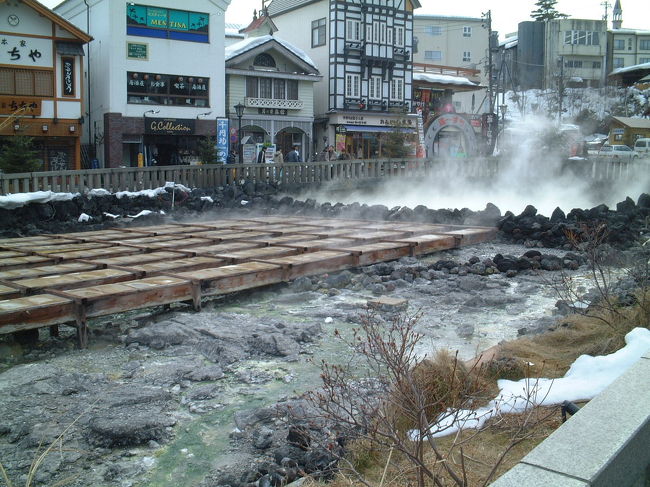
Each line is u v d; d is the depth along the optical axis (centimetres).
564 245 1605
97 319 977
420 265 1345
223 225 1838
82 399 646
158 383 694
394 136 4041
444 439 484
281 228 1734
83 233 1670
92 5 3422
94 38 3431
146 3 3353
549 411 512
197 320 921
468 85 5306
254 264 1147
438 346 819
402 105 4697
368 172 2941
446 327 922
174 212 2248
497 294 1104
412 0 4675
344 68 4425
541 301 1074
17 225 1989
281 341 802
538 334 779
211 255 1234
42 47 3028
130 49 3338
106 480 499
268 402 638
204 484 490
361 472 443
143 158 3412
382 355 468
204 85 3584
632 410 388
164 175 2441
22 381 689
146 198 2288
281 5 4912
